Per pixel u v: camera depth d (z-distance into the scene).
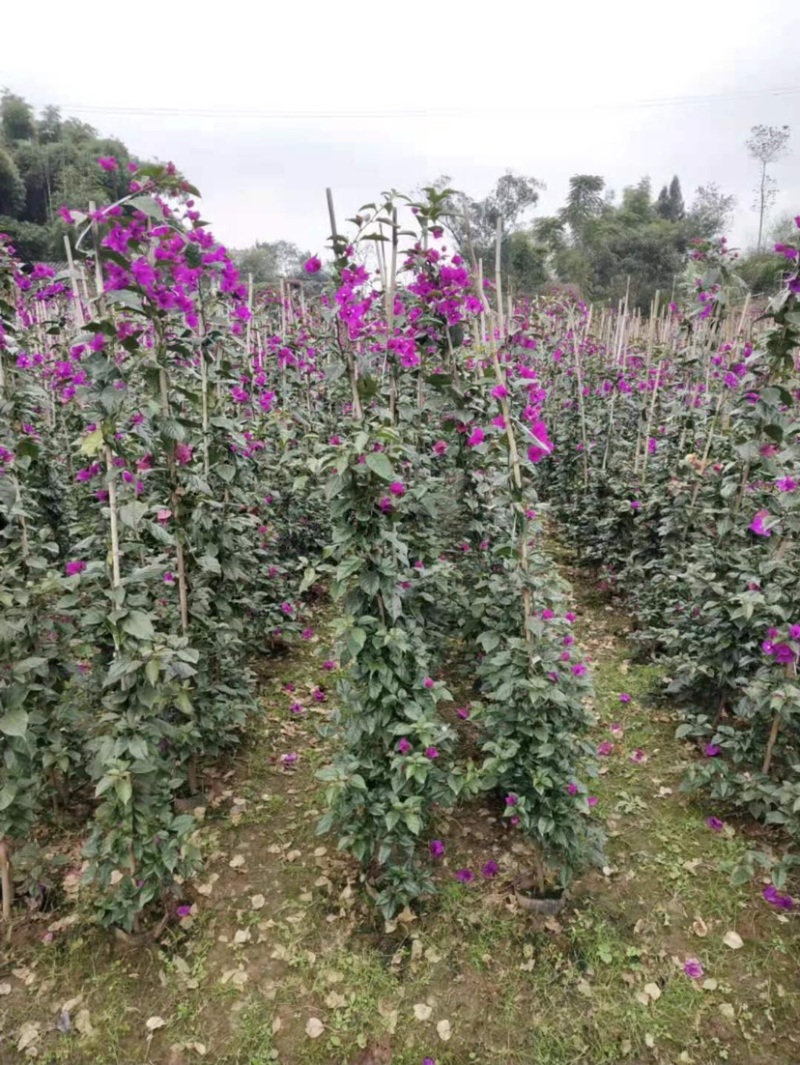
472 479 3.27
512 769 2.28
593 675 3.84
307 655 4.10
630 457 5.46
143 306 2.18
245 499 3.26
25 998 2.02
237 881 2.46
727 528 3.13
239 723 2.91
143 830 2.05
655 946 2.19
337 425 4.88
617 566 4.85
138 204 2.00
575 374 6.66
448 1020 1.97
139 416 2.36
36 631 2.25
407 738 2.23
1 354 2.55
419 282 3.23
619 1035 1.93
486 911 2.30
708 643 3.10
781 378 2.97
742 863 2.48
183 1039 1.92
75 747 2.60
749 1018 1.97
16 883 2.37
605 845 2.59
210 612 3.02
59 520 4.28
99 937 2.21
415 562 3.19
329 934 2.24
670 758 3.15
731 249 4.50
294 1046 1.91
